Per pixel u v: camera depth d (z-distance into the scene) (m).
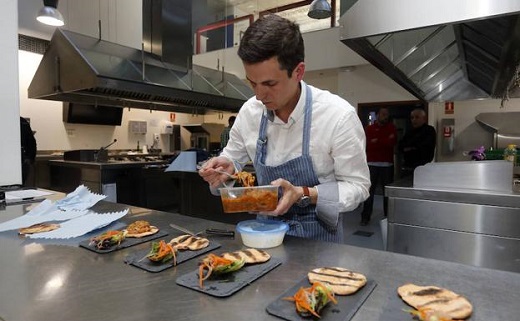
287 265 0.85
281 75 0.93
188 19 4.68
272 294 0.69
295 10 7.19
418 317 0.59
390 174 4.52
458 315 0.58
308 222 1.20
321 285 0.64
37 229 1.15
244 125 1.34
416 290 0.68
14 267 0.84
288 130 1.20
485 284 0.73
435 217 2.16
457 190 2.11
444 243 2.14
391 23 1.64
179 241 1.00
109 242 0.98
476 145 5.40
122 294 0.69
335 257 0.91
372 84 6.02
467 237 2.06
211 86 4.76
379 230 3.96
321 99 1.16
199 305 0.65
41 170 4.86
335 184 1.12
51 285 0.74
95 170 4.00
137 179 4.28
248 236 0.98
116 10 6.20
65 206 1.48
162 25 4.35
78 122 5.87
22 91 5.26
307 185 1.22
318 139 1.15
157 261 0.85
